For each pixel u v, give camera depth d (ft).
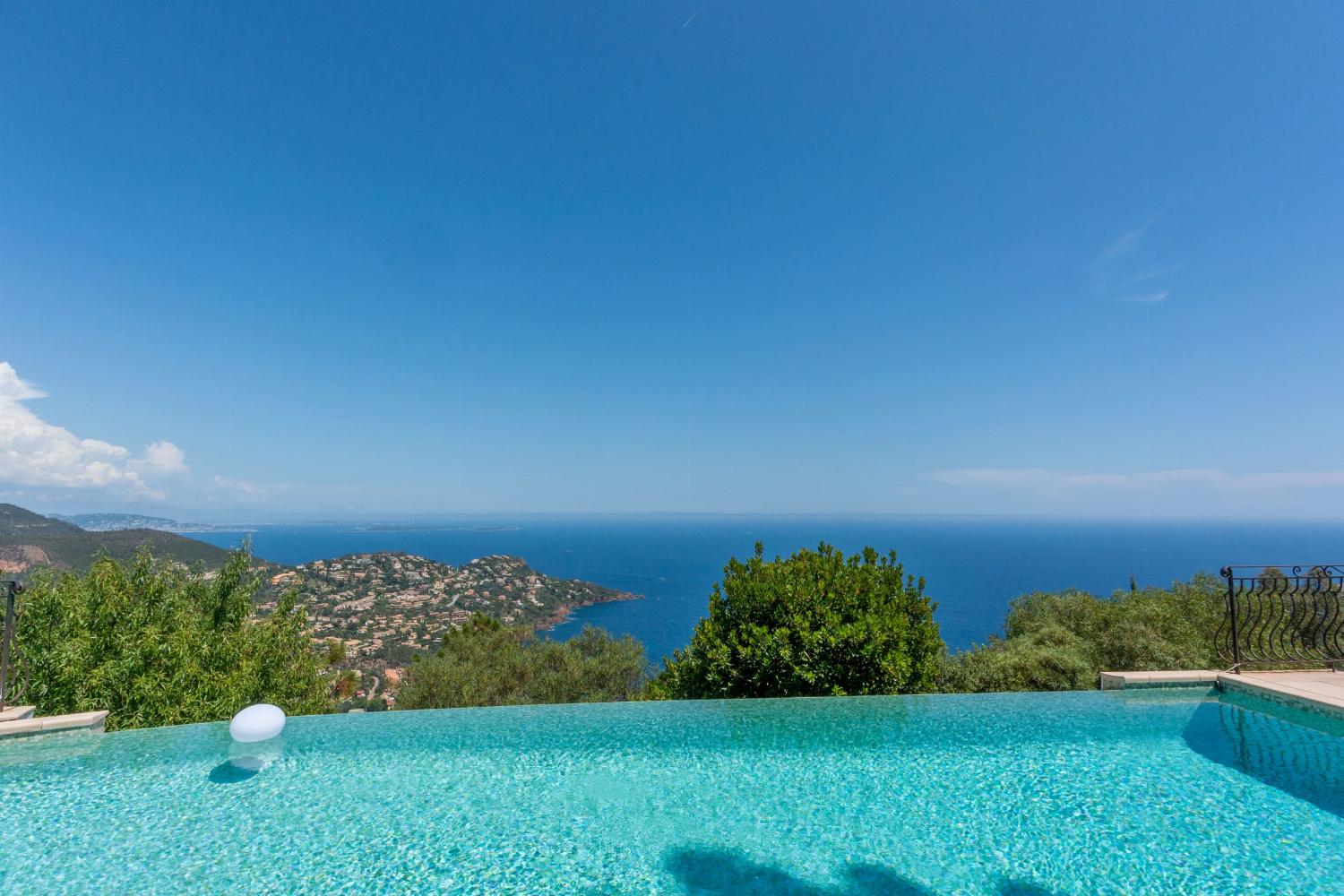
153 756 16.34
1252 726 17.62
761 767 15.53
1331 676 19.67
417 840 12.14
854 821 12.73
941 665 26.14
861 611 20.57
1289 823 12.17
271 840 12.16
